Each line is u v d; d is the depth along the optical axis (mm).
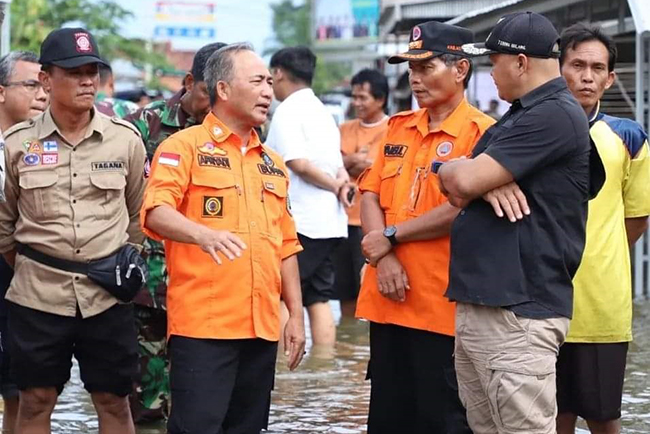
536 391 4547
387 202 5609
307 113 8578
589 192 4734
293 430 6664
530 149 4480
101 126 5570
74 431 6625
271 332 5191
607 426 5602
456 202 4598
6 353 6137
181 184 5062
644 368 8156
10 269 6004
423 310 5406
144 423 6723
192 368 5039
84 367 5680
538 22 4613
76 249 5457
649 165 5570
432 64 5383
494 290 4543
